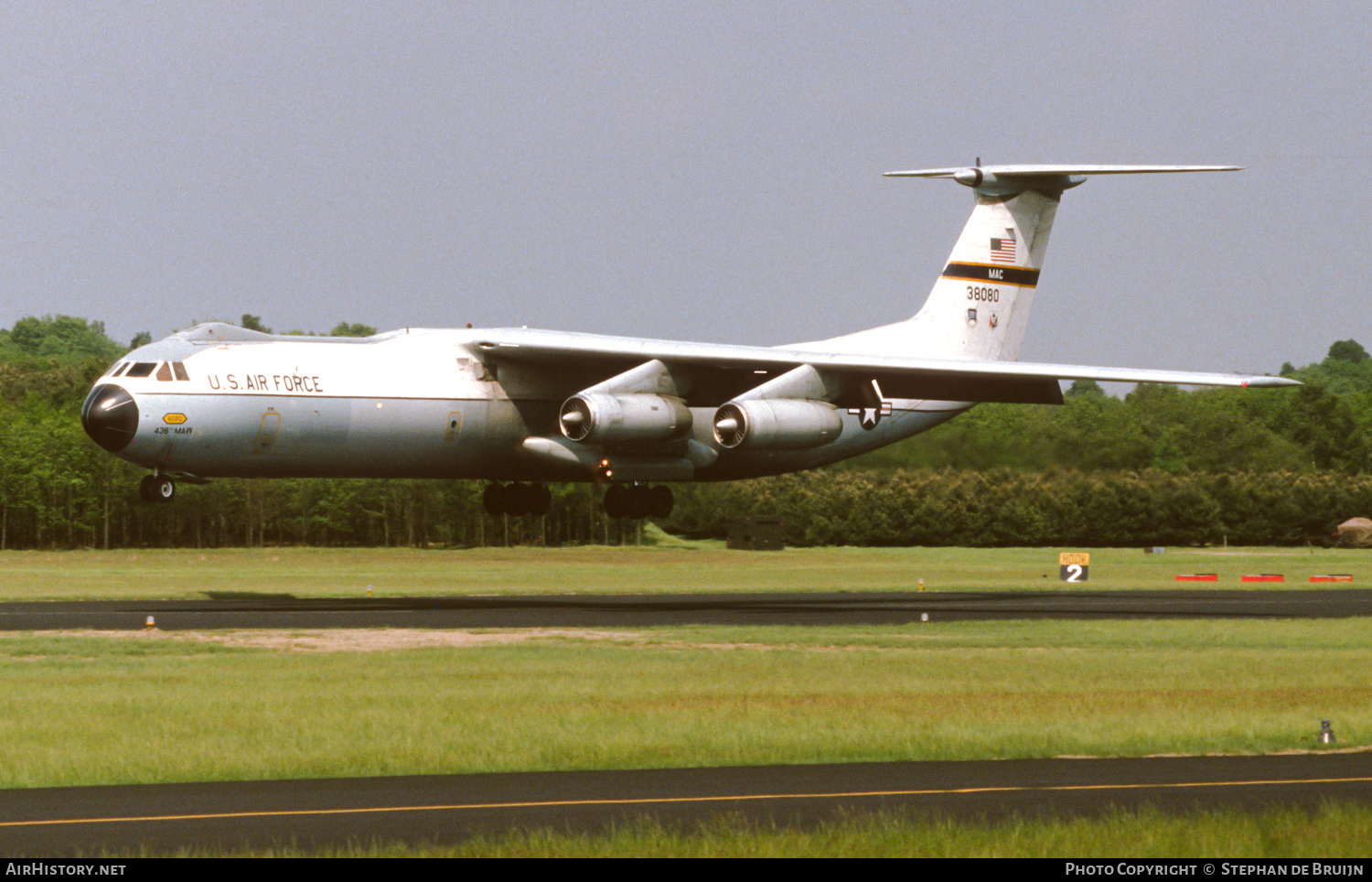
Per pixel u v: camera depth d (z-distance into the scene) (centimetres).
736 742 5150
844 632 9788
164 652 8131
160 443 9962
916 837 3634
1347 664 7938
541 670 7325
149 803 4103
